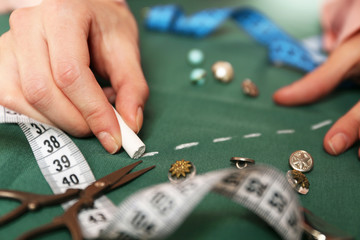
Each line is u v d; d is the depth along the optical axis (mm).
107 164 240
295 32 375
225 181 201
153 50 354
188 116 285
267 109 299
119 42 271
